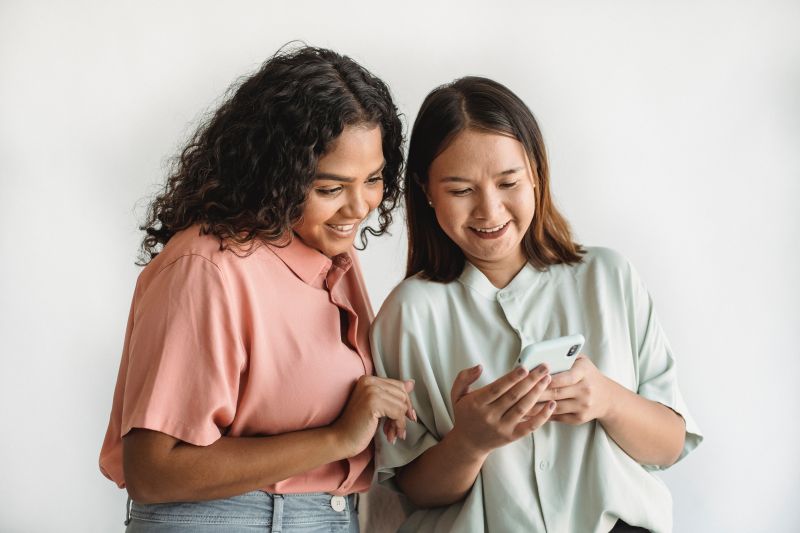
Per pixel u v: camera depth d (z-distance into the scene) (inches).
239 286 49.1
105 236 94.8
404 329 56.8
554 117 91.4
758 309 90.4
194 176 52.7
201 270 48.3
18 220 95.0
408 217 58.4
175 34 93.1
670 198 90.7
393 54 91.5
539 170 54.7
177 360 47.5
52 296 95.5
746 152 90.2
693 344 90.8
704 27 90.2
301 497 51.6
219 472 47.5
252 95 50.7
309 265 52.6
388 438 53.7
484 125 51.4
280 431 51.1
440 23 91.4
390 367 57.6
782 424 90.4
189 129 92.1
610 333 55.6
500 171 51.5
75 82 93.9
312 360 51.4
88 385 96.0
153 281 49.3
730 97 90.3
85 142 94.1
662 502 55.3
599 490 52.8
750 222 90.3
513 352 56.0
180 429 47.2
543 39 91.2
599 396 51.0
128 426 47.1
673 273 90.8
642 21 90.5
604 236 91.1
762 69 89.9
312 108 48.1
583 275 56.8
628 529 53.9
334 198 50.3
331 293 54.0
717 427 90.7
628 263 56.9
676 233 90.7
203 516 49.3
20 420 96.3
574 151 91.3
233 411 49.1
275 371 50.6
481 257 54.2
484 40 91.5
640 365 56.8
